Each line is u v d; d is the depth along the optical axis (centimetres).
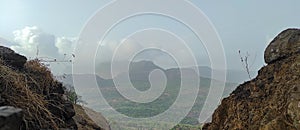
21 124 313
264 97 445
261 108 432
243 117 454
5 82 351
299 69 418
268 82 462
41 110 378
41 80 425
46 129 369
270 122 380
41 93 407
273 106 406
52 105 415
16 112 275
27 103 356
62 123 424
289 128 356
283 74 442
